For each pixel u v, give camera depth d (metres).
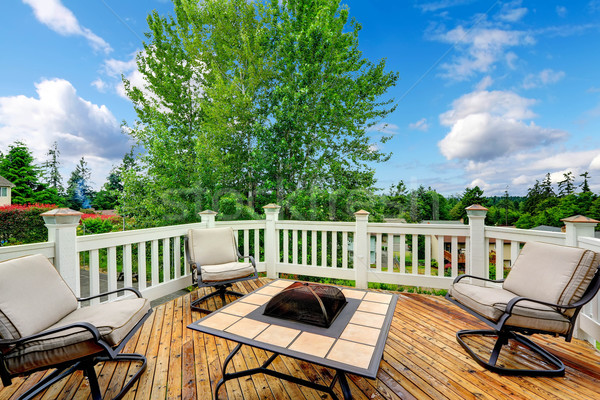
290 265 4.66
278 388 1.84
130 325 1.85
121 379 1.96
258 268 4.70
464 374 1.97
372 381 1.90
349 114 8.05
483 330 2.53
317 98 7.46
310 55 7.11
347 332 1.67
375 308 2.05
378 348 1.49
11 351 1.49
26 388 1.90
